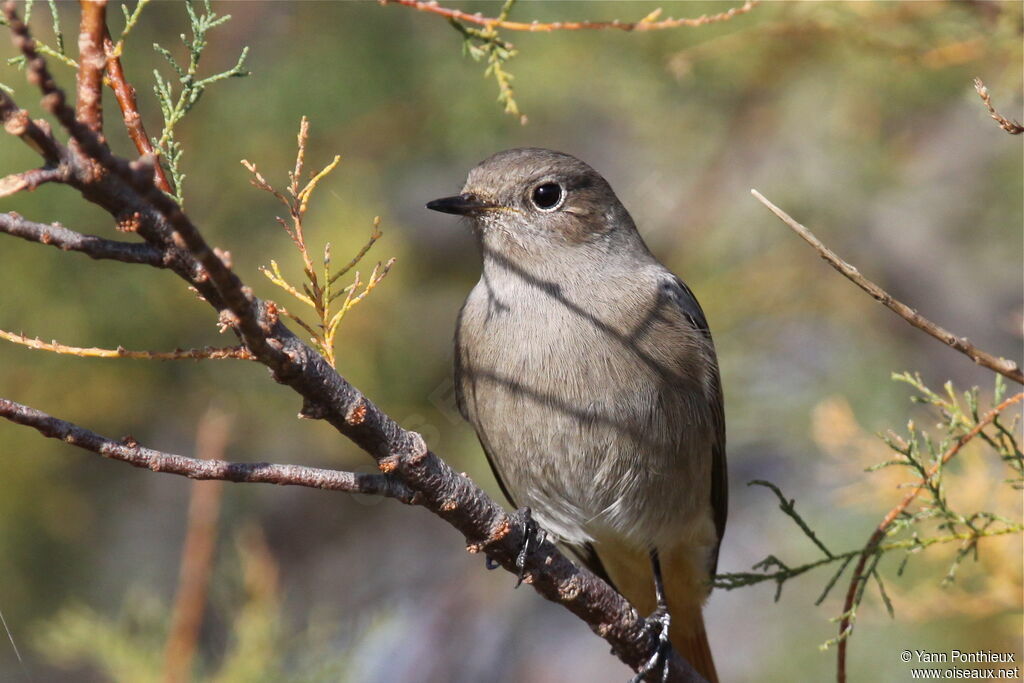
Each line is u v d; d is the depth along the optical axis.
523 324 7.83
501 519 5.85
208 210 11.52
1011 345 13.26
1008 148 13.03
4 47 10.21
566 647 14.11
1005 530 6.65
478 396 8.02
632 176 13.17
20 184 4.18
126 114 4.86
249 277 11.12
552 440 7.75
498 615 13.73
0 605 11.54
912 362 13.14
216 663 9.54
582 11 11.80
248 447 12.09
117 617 11.55
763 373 12.88
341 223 11.40
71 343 11.14
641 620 6.79
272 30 12.23
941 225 13.27
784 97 12.67
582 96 12.62
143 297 11.30
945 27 9.59
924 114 12.90
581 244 8.02
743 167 13.02
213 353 4.75
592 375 7.68
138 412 11.62
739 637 13.47
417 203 12.75
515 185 8.03
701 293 12.86
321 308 5.21
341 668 9.35
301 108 11.95
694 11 11.59
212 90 11.80
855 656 11.51
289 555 13.00
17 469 11.39
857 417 12.49
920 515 6.68
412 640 13.30
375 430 5.21
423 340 12.05
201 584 8.98
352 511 13.47
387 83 12.16
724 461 8.55
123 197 4.37
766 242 13.02
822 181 13.00
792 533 11.83
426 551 13.82
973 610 8.40
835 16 9.99
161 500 12.27
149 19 11.64
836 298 12.97
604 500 7.91
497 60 6.10
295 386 4.95
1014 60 9.22
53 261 11.00
